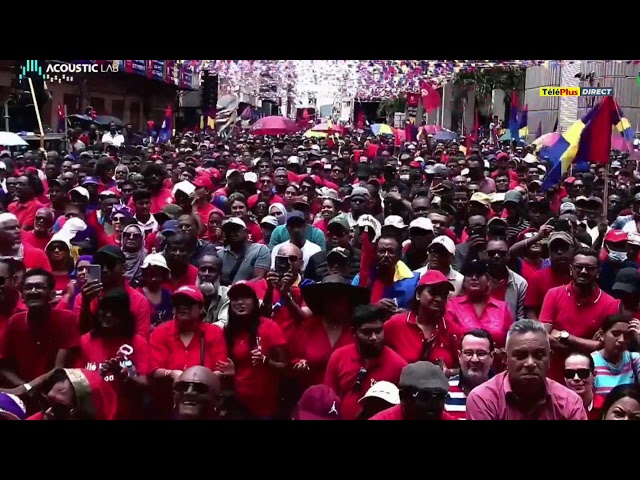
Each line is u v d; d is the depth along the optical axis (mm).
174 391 5094
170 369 6078
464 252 8672
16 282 6828
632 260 8812
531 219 10945
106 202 10180
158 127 47281
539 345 4617
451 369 6324
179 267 7789
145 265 7578
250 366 6223
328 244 9078
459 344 6398
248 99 61250
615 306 6777
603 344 6105
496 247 7629
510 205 10891
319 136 37219
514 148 29453
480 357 5730
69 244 8609
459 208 11680
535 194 14469
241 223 8867
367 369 5754
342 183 17406
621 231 8758
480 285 6719
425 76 32625
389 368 5750
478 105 47594
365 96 53719
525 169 18594
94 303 6207
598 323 6742
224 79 49938
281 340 6305
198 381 4934
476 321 6680
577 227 9742
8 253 8039
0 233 7984
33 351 6207
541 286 7668
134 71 36375
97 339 6102
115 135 29594
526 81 44781
